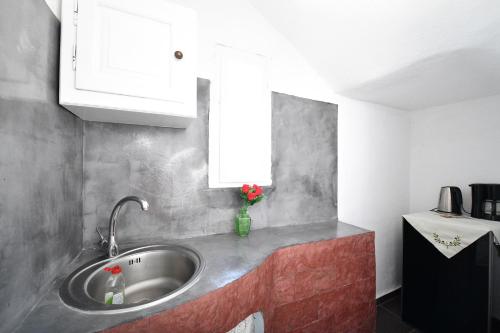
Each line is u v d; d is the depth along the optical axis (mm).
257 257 1036
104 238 1080
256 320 1013
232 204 1430
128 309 630
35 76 644
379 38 1274
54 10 805
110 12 816
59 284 747
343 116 1896
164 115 958
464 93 1765
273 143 1574
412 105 2100
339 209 1872
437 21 1070
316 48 1565
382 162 2117
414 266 1720
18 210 565
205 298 719
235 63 1392
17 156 560
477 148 1845
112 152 1115
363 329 1447
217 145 1343
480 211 1611
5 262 514
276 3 1379
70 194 909
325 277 1300
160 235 1226
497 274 1366
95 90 797
